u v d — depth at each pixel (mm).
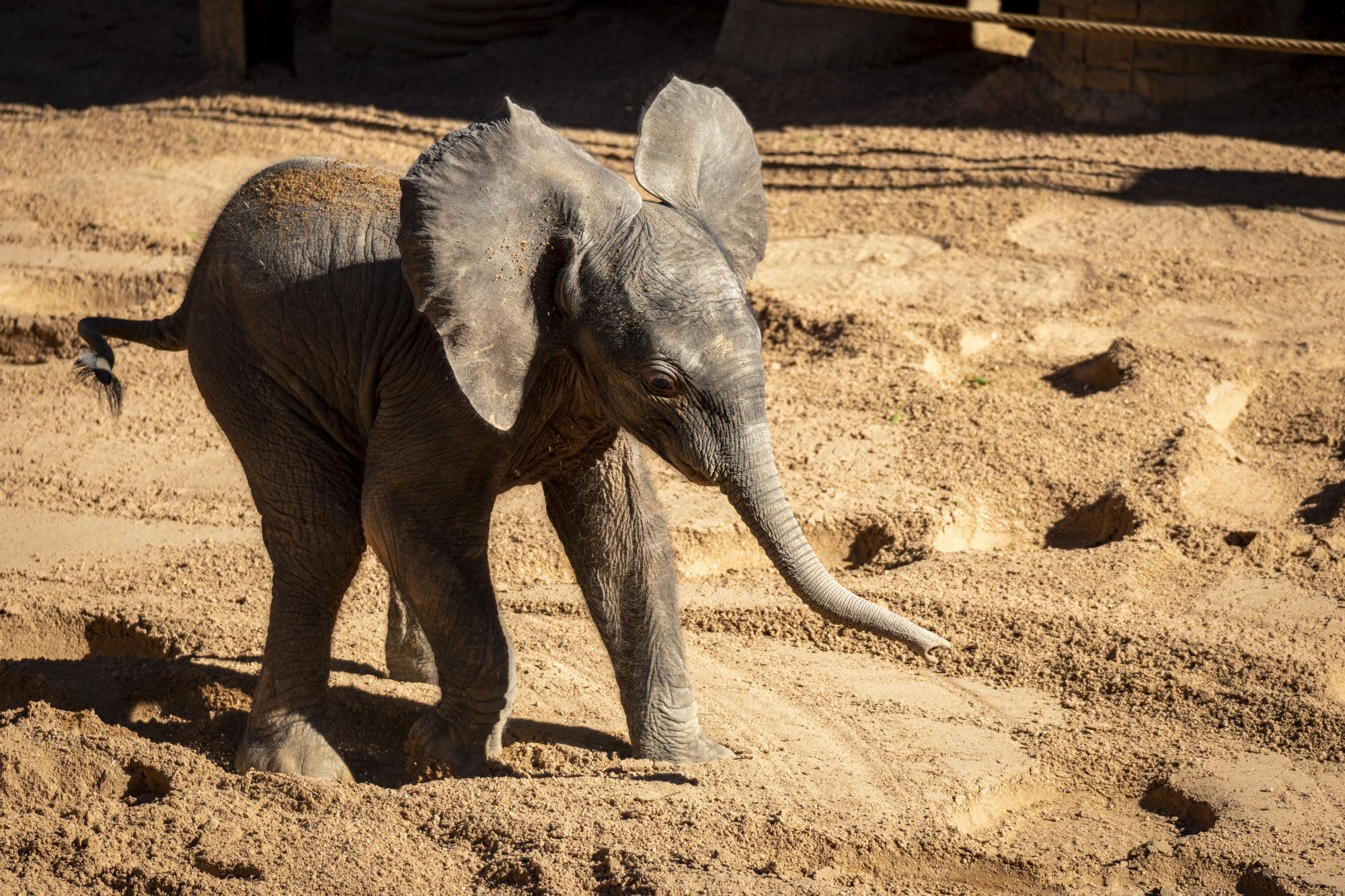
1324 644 9578
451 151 6824
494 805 7312
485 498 7727
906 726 8797
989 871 7000
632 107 27047
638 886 6477
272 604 8367
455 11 30656
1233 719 8781
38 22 33719
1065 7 25719
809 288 18203
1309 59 26125
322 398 8023
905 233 20578
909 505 12102
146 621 10398
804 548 6805
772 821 7180
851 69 28312
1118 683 9297
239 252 8102
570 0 31812
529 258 6895
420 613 7773
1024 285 18312
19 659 10008
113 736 8586
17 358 16859
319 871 6789
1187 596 10516
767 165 23828
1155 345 15406
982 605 10305
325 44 31828
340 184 8203
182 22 33844
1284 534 11273
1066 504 12328
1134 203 21438
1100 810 8023
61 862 6984
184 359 16516
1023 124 25344
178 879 6742
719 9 32312
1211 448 12977
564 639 10172
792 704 9141
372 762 8766
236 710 9195
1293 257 19094
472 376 6824
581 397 7535
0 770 7762
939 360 16000
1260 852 7023
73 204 21859
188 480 13375
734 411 6789
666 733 8328
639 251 6871
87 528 12328
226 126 26531
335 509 8164
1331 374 14891
